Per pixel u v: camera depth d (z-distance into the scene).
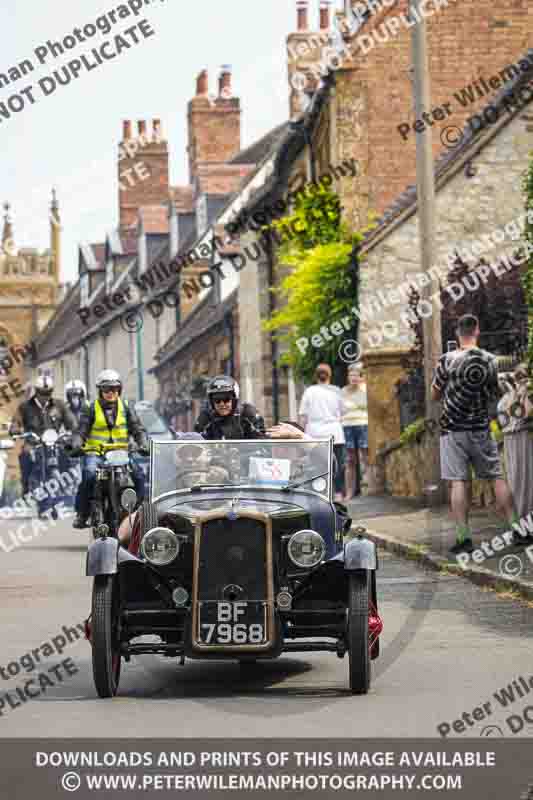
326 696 23.02
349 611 23.17
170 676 25.64
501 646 27.22
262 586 23.20
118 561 23.55
